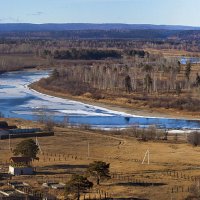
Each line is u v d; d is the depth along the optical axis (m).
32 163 152.38
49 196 115.12
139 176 139.12
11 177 135.25
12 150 167.88
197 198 119.56
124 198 117.94
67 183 117.31
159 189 126.38
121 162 156.25
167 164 154.25
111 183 131.50
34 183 128.75
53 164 151.75
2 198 113.06
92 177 134.75
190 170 147.00
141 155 166.62
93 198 117.12
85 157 162.38
